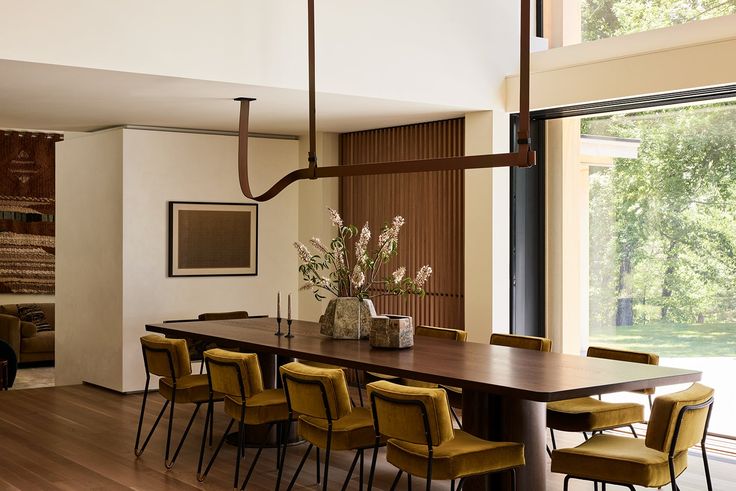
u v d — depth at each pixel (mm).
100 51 6410
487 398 5094
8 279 13023
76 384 10203
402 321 6078
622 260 7918
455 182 8945
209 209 9891
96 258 9820
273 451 6922
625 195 7898
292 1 7285
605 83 7621
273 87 7207
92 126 9555
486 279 8469
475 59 8281
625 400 7996
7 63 6199
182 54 6754
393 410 4555
